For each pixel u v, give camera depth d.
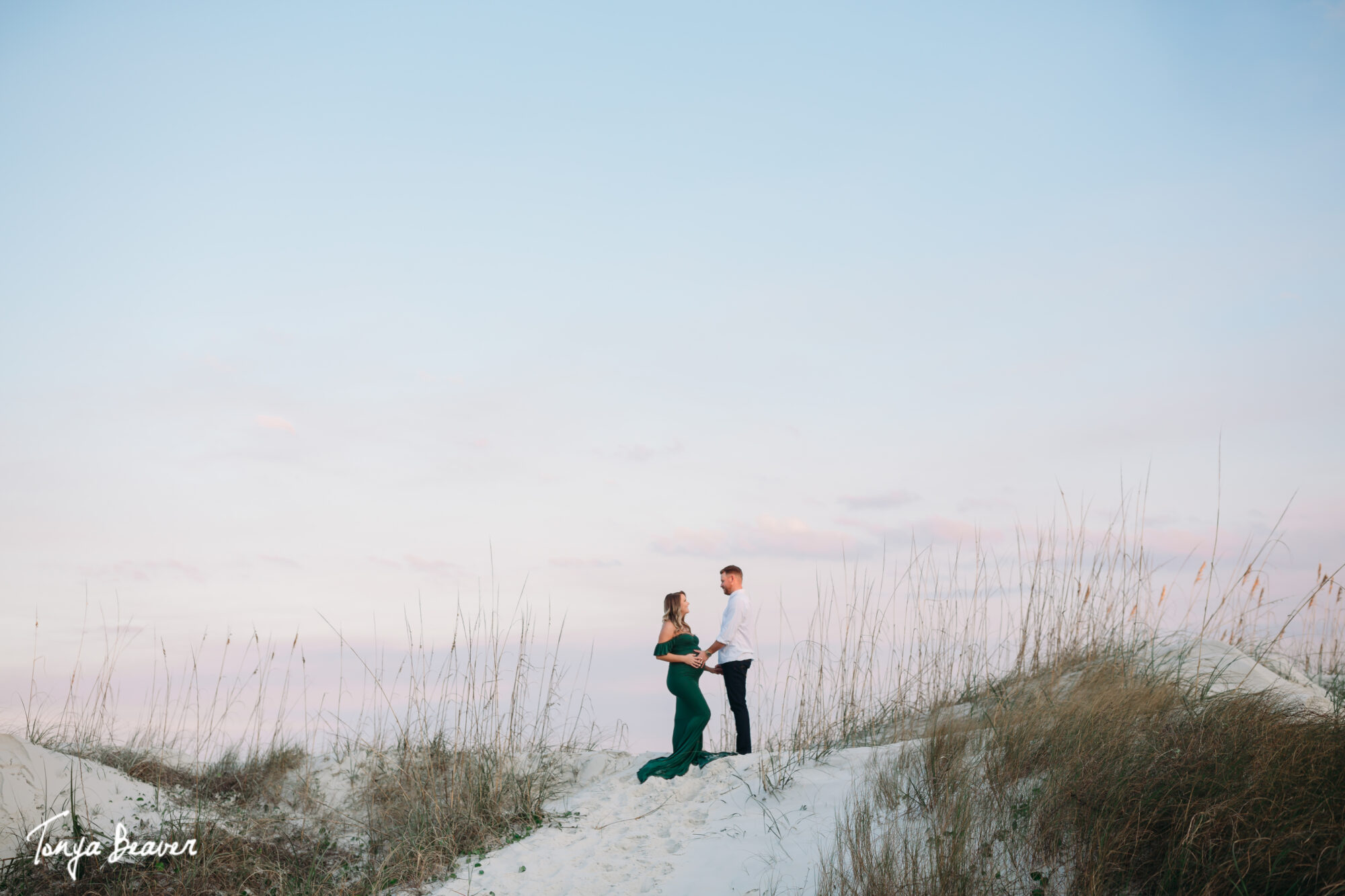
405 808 7.70
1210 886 3.90
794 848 5.74
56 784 6.96
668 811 6.98
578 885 5.79
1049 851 4.68
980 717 6.95
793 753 7.64
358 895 6.14
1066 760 5.37
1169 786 4.59
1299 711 5.18
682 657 7.92
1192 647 7.91
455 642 8.77
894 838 5.31
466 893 5.92
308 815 8.13
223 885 6.15
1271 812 4.13
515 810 7.48
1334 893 3.64
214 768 9.21
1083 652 8.39
